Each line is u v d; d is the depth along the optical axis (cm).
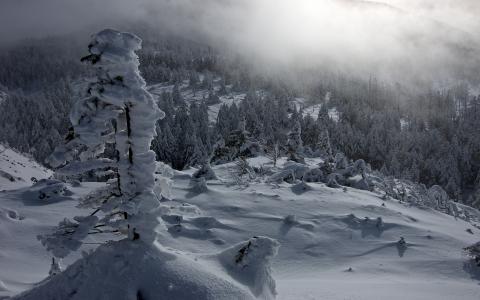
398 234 3072
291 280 2278
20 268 2302
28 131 13338
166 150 7550
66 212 2933
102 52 877
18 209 2931
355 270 2573
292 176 4238
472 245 2780
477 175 11262
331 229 3052
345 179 4716
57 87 19825
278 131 10375
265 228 2991
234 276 1090
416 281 2338
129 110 934
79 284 980
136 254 996
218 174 4391
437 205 4594
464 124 14650
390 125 14188
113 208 990
